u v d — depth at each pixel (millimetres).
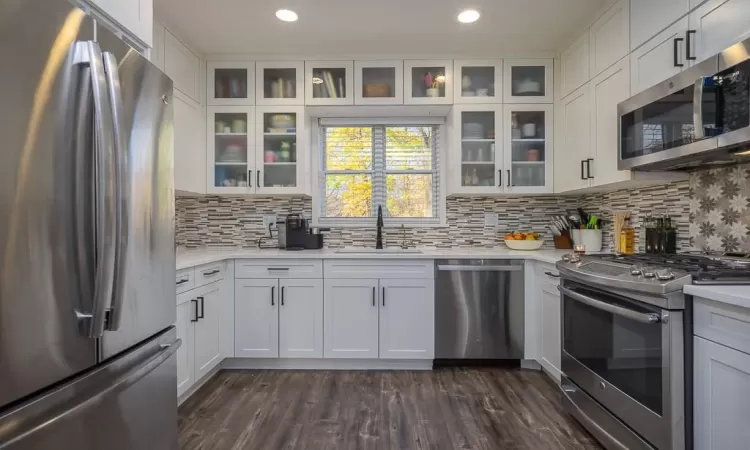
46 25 879
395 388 2525
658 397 1458
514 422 2092
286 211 3414
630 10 2092
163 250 1372
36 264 855
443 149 3420
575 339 2084
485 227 3414
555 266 2408
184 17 2479
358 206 3486
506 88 3047
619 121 2094
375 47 2939
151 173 1290
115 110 1000
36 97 855
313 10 2416
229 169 3158
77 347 963
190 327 2326
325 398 2381
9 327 799
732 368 1210
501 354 2840
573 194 3238
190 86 2861
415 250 3152
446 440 1919
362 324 2840
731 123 1399
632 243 2553
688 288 1352
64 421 923
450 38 2797
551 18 2514
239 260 2844
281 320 2844
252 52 3014
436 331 2838
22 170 826
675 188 2240
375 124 3441
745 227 1828
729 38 1491
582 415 1974
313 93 3074
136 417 1217
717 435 1269
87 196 976
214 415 2172
